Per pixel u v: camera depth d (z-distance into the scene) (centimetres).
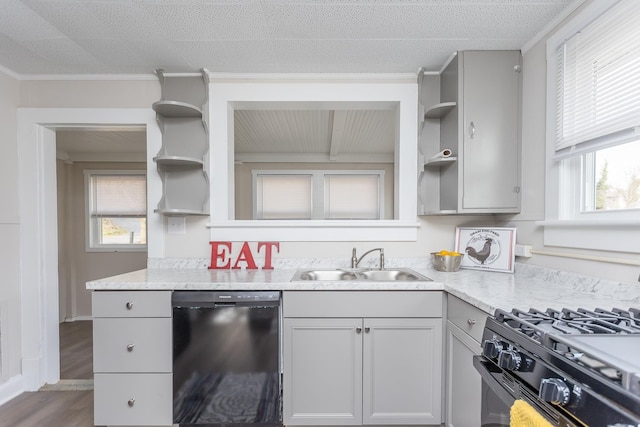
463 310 142
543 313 96
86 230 437
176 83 212
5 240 207
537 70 172
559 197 155
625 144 129
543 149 167
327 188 514
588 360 65
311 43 179
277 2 144
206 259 218
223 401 158
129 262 439
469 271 199
